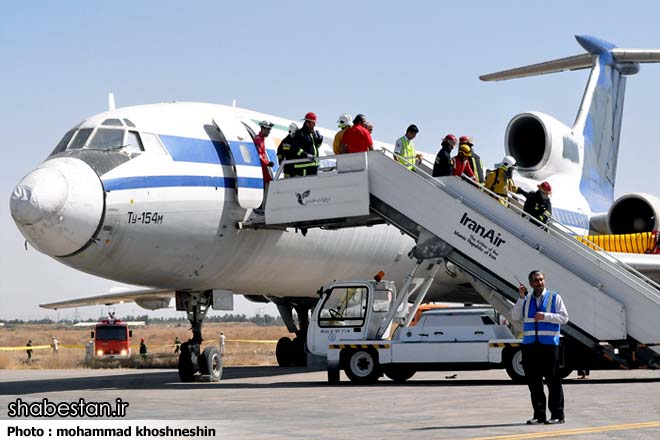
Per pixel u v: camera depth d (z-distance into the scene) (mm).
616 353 20766
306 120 23031
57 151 22078
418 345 21469
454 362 21188
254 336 114500
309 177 22281
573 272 20875
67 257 20750
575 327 20828
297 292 27625
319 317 23156
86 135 21875
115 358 50469
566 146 39500
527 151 39781
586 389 18922
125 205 20828
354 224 23438
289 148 23094
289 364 34031
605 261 21594
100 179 20688
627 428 12508
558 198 37625
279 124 26344
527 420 13625
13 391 21734
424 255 21922
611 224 37062
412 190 21906
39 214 19531
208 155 22938
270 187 22594
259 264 24406
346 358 22062
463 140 24484
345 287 23125
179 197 21922
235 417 14656
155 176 21578
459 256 21875
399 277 30000
